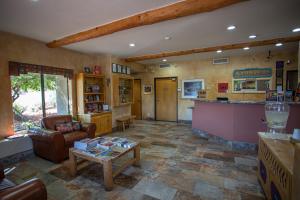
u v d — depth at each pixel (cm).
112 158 225
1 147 296
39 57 376
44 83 401
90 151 249
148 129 563
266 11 244
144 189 220
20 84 357
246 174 255
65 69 435
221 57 588
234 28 311
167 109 706
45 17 256
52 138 295
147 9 238
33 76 379
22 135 333
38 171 274
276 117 217
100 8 231
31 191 132
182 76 662
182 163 296
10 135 328
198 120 488
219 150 358
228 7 231
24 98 364
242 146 365
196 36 354
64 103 453
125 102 592
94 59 529
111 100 519
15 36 333
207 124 451
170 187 224
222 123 400
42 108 397
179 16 234
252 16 261
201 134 475
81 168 282
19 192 127
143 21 249
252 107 351
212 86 608
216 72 600
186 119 665
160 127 592
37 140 325
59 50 422
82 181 242
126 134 499
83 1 212
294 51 496
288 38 366
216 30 320
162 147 381
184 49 466
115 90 529
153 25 292
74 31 320
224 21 279
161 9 233
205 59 615
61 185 232
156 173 261
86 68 494
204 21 277
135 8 234
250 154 333
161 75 704
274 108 219
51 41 376
